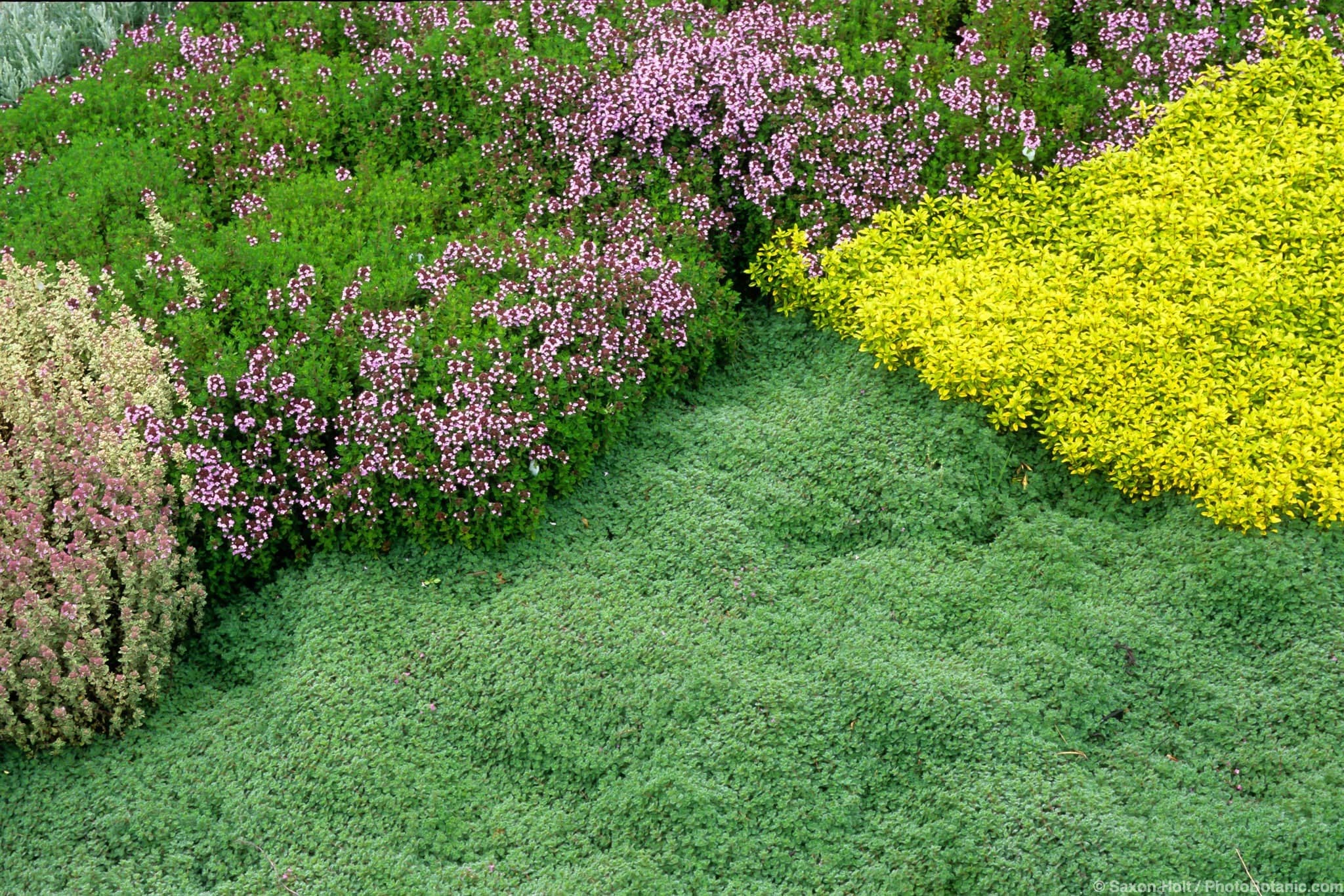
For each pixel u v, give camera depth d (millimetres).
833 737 1476
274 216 1748
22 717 1469
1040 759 1447
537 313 1631
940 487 1605
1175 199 1697
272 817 1450
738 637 1539
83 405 1553
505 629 1539
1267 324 1614
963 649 1519
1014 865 1394
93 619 1497
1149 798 1423
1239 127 1761
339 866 1428
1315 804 1397
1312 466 1526
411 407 1579
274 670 1533
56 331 1604
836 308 1743
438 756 1482
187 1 2125
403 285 1659
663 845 1437
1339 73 1779
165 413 1560
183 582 1551
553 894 1406
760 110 1804
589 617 1546
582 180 1783
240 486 1565
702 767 1465
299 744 1481
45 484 1510
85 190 1768
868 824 1443
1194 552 1534
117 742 1487
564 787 1480
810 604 1564
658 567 1591
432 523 1587
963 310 1646
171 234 1732
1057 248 1738
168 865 1429
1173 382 1581
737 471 1659
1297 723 1443
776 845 1434
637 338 1664
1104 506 1599
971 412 1638
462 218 1769
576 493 1647
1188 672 1485
